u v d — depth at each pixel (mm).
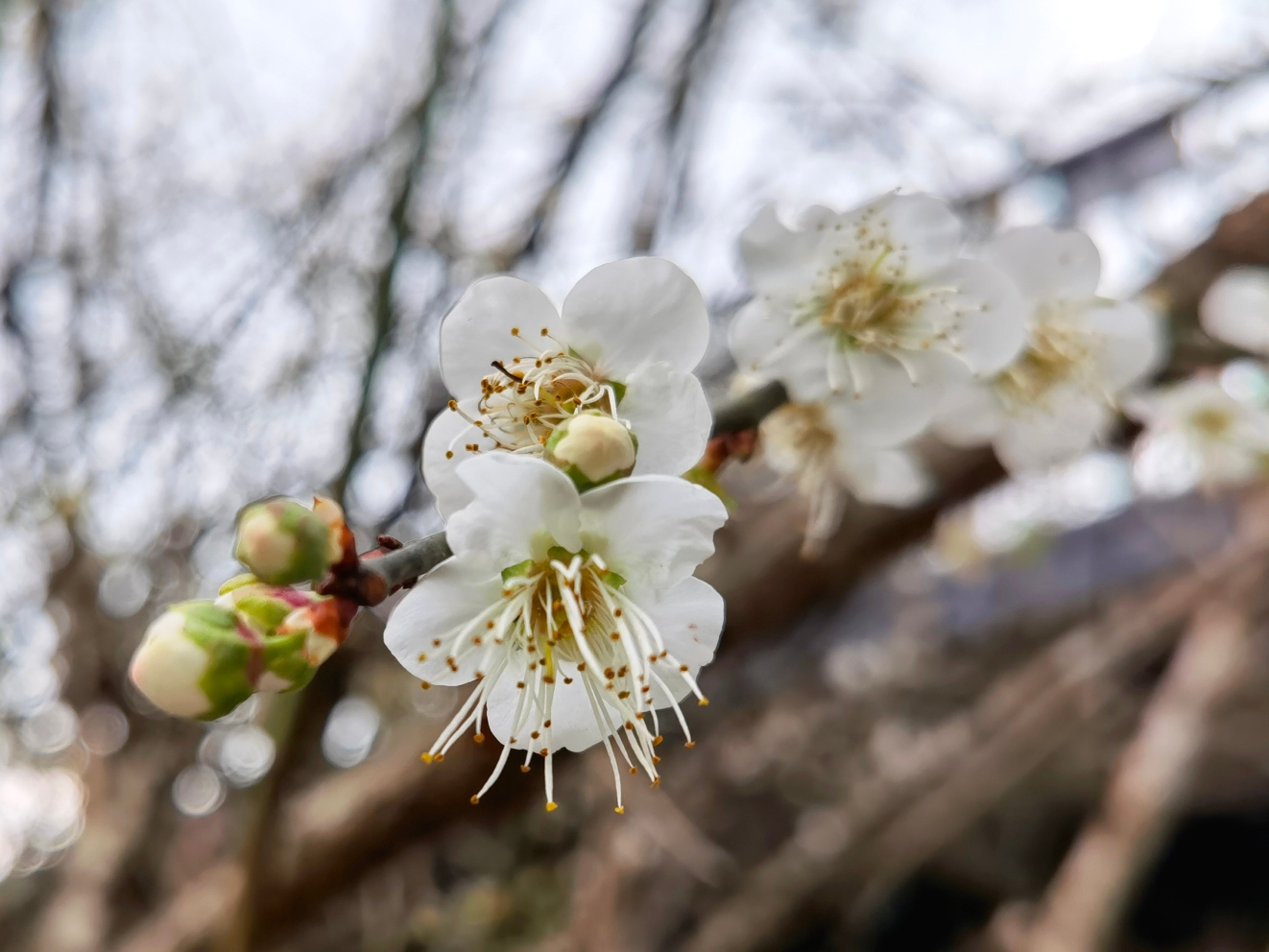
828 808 276
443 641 68
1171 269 172
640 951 248
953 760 255
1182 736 217
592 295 77
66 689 227
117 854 226
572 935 205
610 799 201
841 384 96
